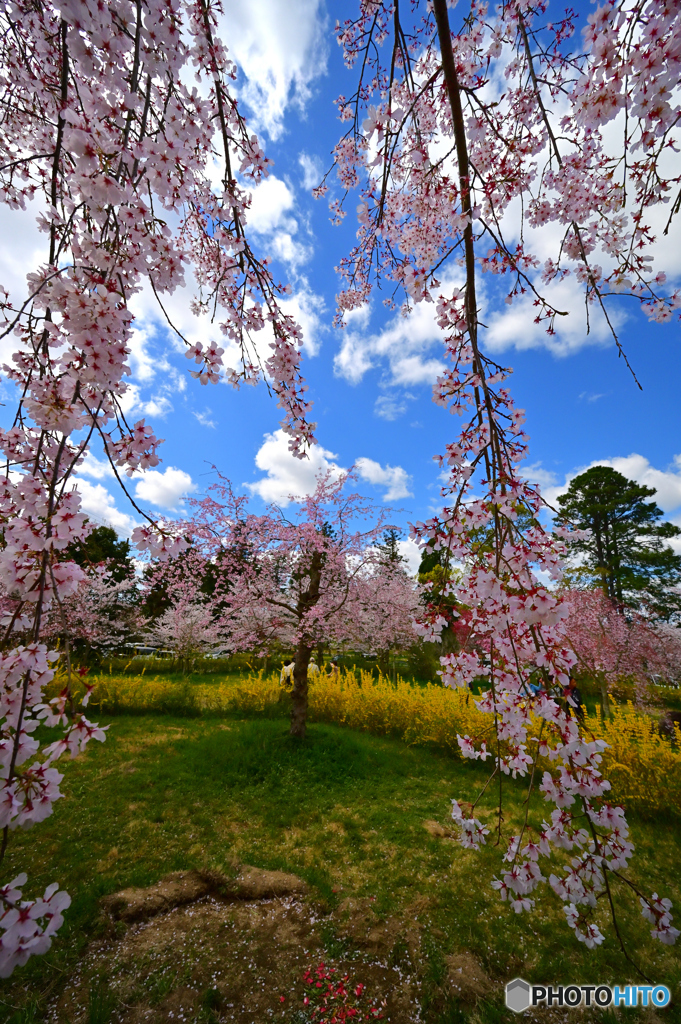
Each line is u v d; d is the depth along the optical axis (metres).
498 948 2.30
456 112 1.37
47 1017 1.92
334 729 6.33
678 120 1.23
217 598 6.28
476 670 1.75
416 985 2.09
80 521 1.07
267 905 2.60
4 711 0.95
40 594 0.96
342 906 2.59
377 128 2.08
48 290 1.14
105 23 1.14
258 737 5.44
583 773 1.32
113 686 7.42
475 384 1.40
